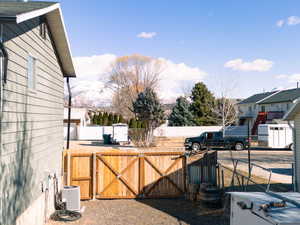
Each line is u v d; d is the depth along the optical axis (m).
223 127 38.56
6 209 5.31
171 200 11.09
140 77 53.78
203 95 45.25
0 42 4.79
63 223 8.38
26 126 6.50
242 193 5.43
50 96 9.07
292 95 40.59
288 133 28.38
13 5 6.08
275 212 4.14
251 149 28.67
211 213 9.34
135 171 11.34
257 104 47.19
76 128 38.59
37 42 7.43
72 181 11.01
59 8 7.68
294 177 11.71
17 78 5.86
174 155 11.48
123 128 32.16
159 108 32.66
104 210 9.77
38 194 7.65
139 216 9.12
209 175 11.36
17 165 5.92
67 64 10.99
